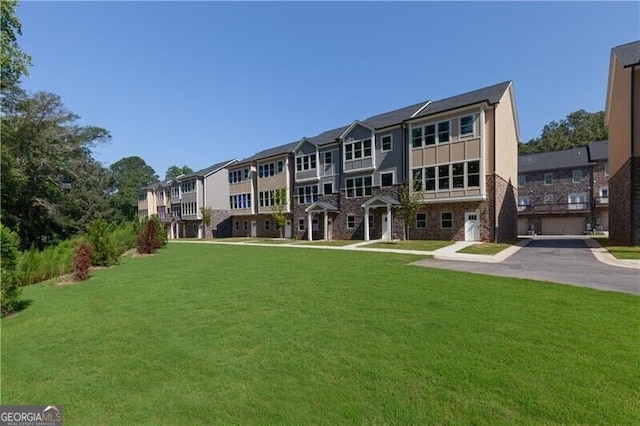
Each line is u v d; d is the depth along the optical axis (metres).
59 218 26.03
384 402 3.06
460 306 5.93
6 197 21.92
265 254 17.08
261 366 3.93
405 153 22.92
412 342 4.38
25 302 8.18
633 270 9.45
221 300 7.17
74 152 27.88
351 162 26.52
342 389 3.33
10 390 3.71
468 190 19.59
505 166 21.59
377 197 23.64
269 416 2.96
